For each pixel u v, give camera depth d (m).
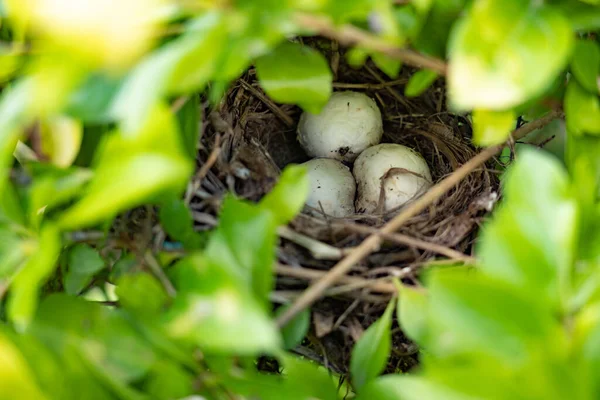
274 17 0.18
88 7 0.15
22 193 0.22
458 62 0.18
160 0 0.17
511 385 0.16
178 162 0.17
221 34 0.17
